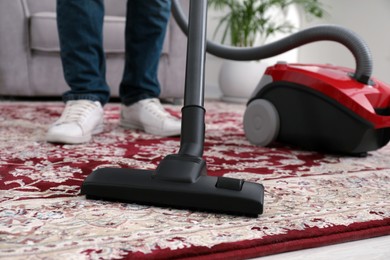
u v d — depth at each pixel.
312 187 0.93
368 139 1.22
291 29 3.43
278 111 1.36
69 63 1.34
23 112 1.89
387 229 0.72
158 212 0.73
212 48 1.47
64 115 1.31
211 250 0.60
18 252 0.56
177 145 1.32
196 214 0.73
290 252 0.63
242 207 0.71
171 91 2.59
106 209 0.73
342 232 0.69
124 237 0.62
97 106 1.37
